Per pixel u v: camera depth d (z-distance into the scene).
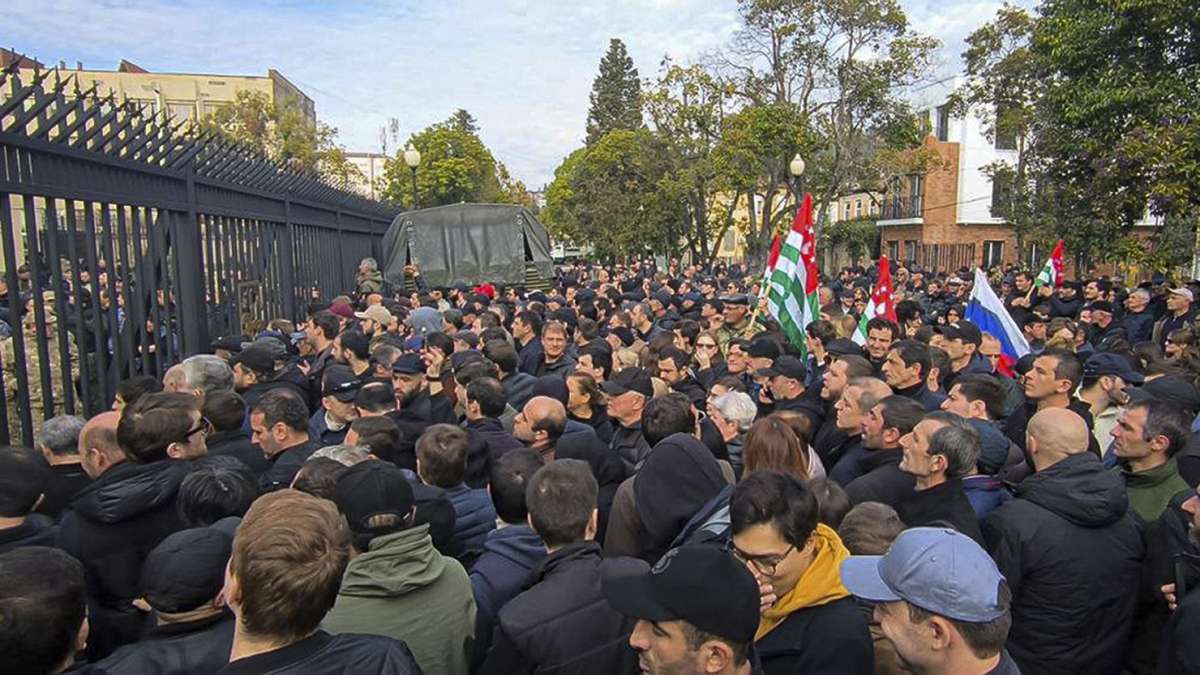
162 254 6.89
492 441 4.91
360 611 2.74
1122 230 14.77
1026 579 3.45
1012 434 5.61
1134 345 8.59
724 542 3.05
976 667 2.16
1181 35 13.02
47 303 6.36
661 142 39.56
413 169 20.38
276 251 10.51
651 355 7.35
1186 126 12.41
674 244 45.16
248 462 4.40
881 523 3.07
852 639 2.51
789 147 32.03
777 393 5.92
